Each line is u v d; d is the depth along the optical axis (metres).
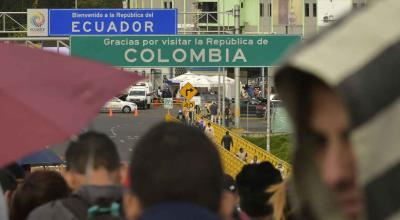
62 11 105.94
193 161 4.66
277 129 95.44
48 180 11.88
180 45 65.00
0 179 14.20
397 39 3.12
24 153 9.38
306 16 170.38
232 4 181.12
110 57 64.38
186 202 4.59
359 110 3.07
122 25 106.38
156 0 198.62
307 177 3.72
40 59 10.51
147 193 4.62
